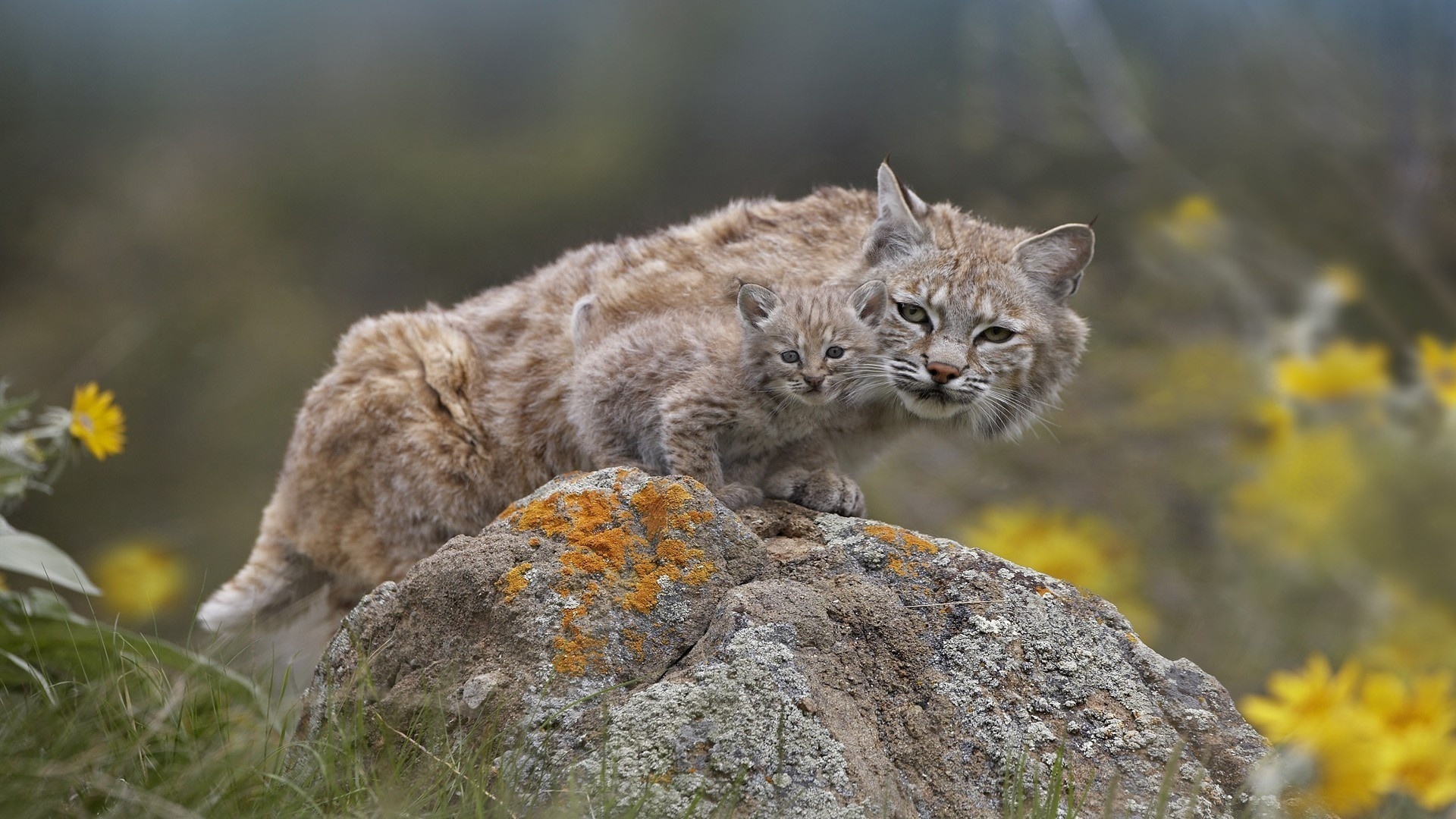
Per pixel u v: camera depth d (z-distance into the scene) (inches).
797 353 351.6
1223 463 678.5
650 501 294.2
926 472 706.8
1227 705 295.1
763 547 294.8
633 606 281.1
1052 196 853.8
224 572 703.7
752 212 424.8
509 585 281.7
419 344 404.2
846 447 396.2
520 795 255.3
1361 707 395.9
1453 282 704.4
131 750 264.7
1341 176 754.2
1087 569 618.8
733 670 261.6
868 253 396.8
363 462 399.9
